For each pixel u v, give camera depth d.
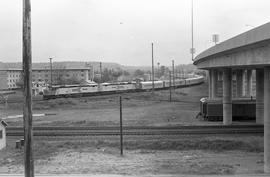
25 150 10.30
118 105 84.19
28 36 10.09
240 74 88.75
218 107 56.97
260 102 54.78
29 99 10.19
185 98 101.88
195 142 37.59
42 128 45.34
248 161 31.70
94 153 34.53
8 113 73.75
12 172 26.58
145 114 66.38
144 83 117.50
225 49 37.47
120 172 26.50
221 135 41.03
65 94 96.12
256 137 40.00
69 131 43.53
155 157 33.22
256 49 29.05
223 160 32.06
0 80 195.38
